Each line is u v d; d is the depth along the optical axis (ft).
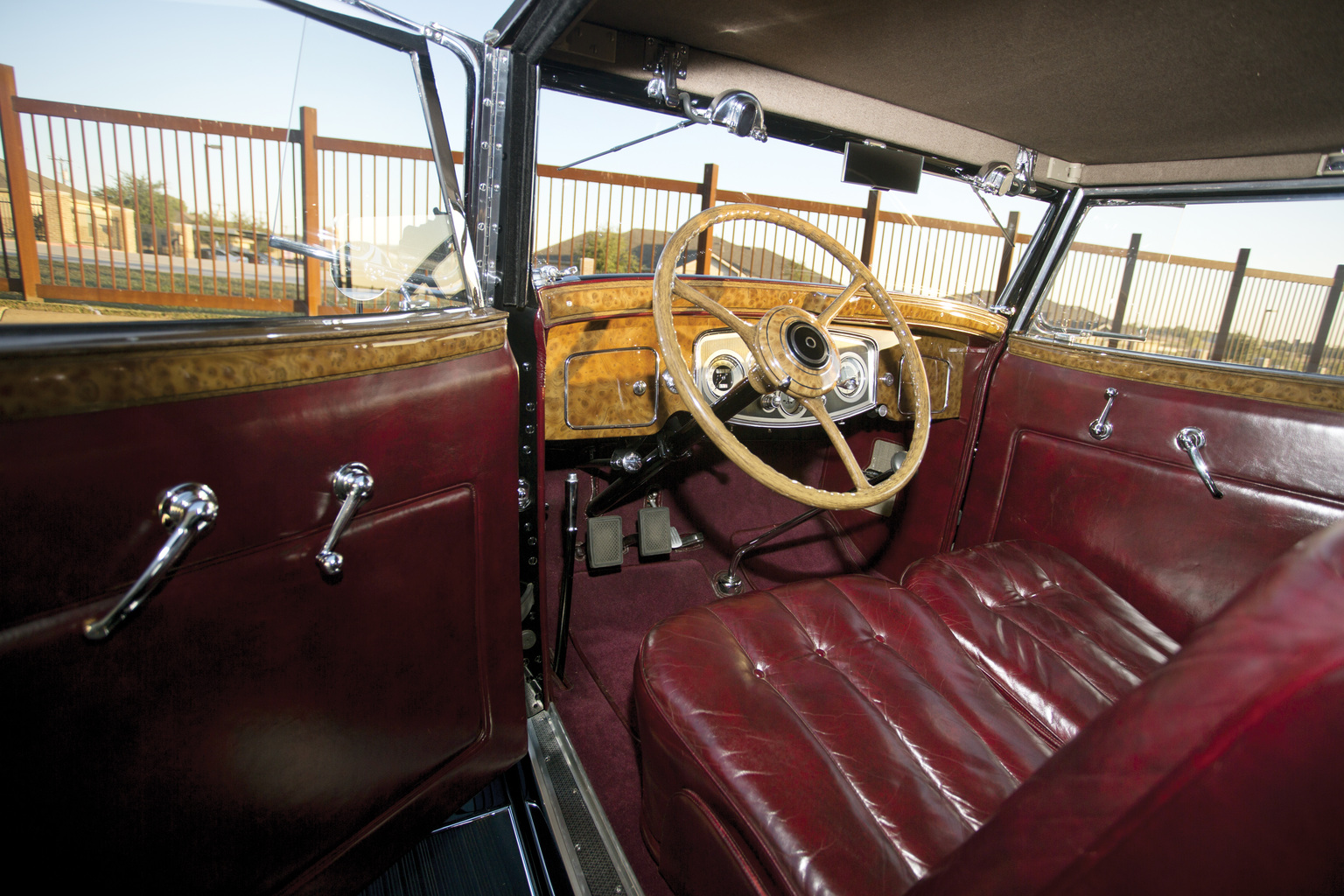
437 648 3.26
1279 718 1.00
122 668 1.92
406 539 2.94
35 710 1.74
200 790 2.24
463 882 3.40
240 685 2.30
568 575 5.16
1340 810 0.98
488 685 3.71
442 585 3.22
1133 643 3.96
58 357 1.61
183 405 1.93
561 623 5.23
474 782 3.72
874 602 3.83
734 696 2.90
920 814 2.39
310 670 2.57
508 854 3.58
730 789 2.48
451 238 3.32
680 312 5.08
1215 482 4.53
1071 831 1.22
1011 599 4.36
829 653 3.41
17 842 1.77
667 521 6.55
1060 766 1.31
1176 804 1.09
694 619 3.46
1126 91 4.10
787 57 4.14
